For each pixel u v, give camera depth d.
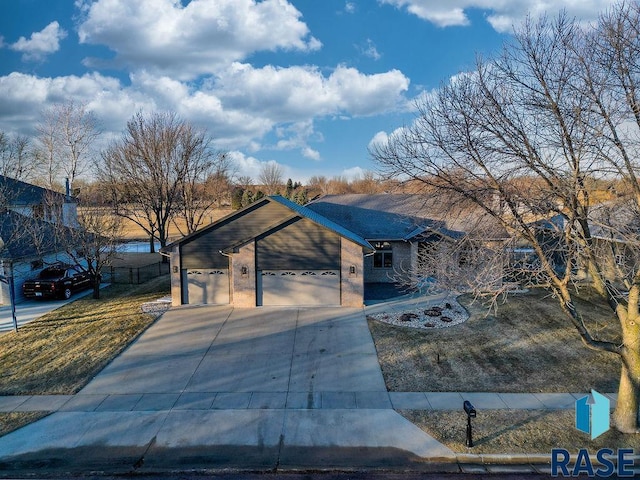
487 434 10.24
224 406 11.77
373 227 27.12
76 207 31.06
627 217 10.29
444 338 16.75
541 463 9.34
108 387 13.00
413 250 25.48
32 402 12.12
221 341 16.80
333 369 14.09
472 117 11.23
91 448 9.96
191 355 15.42
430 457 9.50
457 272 12.84
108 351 15.82
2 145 33.81
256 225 22.11
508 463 9.35
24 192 30.61
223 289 22.23
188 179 37.91
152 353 15.65
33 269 24.97
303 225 21.34
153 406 11.82
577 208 10.52
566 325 18.08
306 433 10.42
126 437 10.37
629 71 9.71
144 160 35.75
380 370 13.95
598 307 20.86
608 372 13.47
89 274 24.05
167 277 30.67
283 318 19.64
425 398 12.05
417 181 12.28
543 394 12.17
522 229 10.43
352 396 12.23
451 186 11.16
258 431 10.54
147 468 9.26
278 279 21.59
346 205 29.09
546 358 14.66
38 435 10.48
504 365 14.16
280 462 9.39
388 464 9.30
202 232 21.98
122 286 27.50
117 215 31.03
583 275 23.25
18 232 22.70
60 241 24.59
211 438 10.28
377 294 24.08
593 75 10.23
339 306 21.45
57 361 15.01
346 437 10.24
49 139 43.16
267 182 91.75
